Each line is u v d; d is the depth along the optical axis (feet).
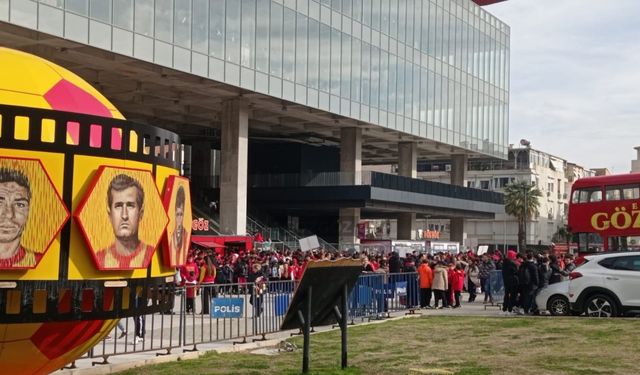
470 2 221.05
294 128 187.52
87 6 104.88
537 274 71.92
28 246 18.62
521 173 332.80
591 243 87.92
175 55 121.19
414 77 193.06
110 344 47.67
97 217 19.70
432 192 206.39
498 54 238.27
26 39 103.04
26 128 18.95
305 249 92.48
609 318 61.16
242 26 136.26
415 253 123.75
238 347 47.24
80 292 19.52
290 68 149.28
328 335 53.26
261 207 192.13
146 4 115.14
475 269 95.14
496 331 54.24
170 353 43.47
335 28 163.22
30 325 19.36
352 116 169.37
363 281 65.72
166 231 22.15
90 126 19.84
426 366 38.06
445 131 207.41
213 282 76.74
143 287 21.27
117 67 121.19
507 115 243.60
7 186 18.45
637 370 36.50
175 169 23.34
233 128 148.46
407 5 190.29
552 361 39.42
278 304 55.16
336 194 181.37
